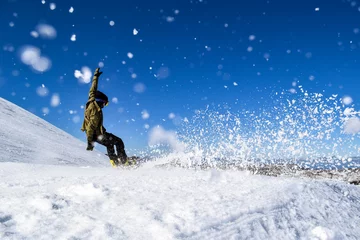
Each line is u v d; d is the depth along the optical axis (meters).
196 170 4.04
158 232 1.73
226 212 2.09
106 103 5.51
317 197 2.88
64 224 1.79
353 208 2.99
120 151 5.41
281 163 5.62
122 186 2.74
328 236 2.10
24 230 1.70
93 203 2.19
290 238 1.98
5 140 10.02
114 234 1.69
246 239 1.81
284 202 2.50
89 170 4.29
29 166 4.64
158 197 2.41
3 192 2.53
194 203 2.26
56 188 2.68
